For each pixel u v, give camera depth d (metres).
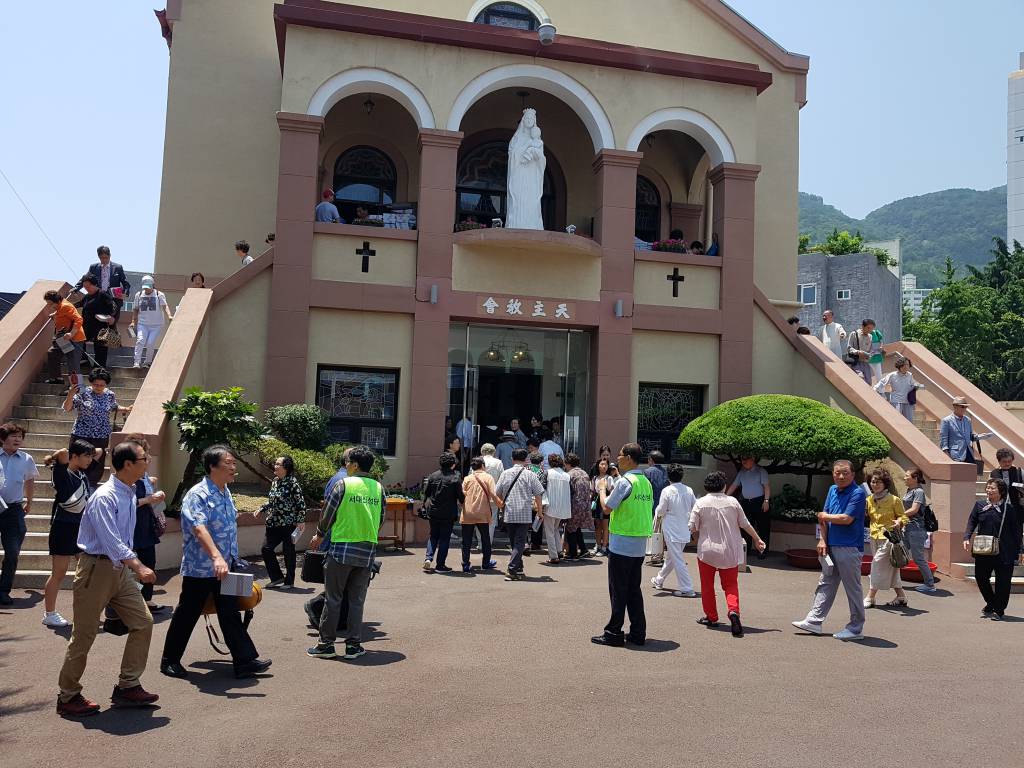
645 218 20.44
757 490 14.84
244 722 5.79
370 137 18.81
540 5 19.47
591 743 5.60
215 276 17.81
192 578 6.75
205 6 18.27
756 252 20.28
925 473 13.97
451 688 6.68
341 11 15.74
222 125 18.14
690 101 17.47
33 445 12.13
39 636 7.90
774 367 17.73
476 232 15.98
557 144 19.55
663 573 11.46
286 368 15.33
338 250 15.81
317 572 8.05
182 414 11.40
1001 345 41.16
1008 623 10.16
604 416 16.59
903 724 6.18
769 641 8.68
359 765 5.11
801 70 20.81
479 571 12.23
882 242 55.34
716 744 5.66
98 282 14.52
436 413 15.88
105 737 5.48
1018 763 5.49
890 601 11.30
